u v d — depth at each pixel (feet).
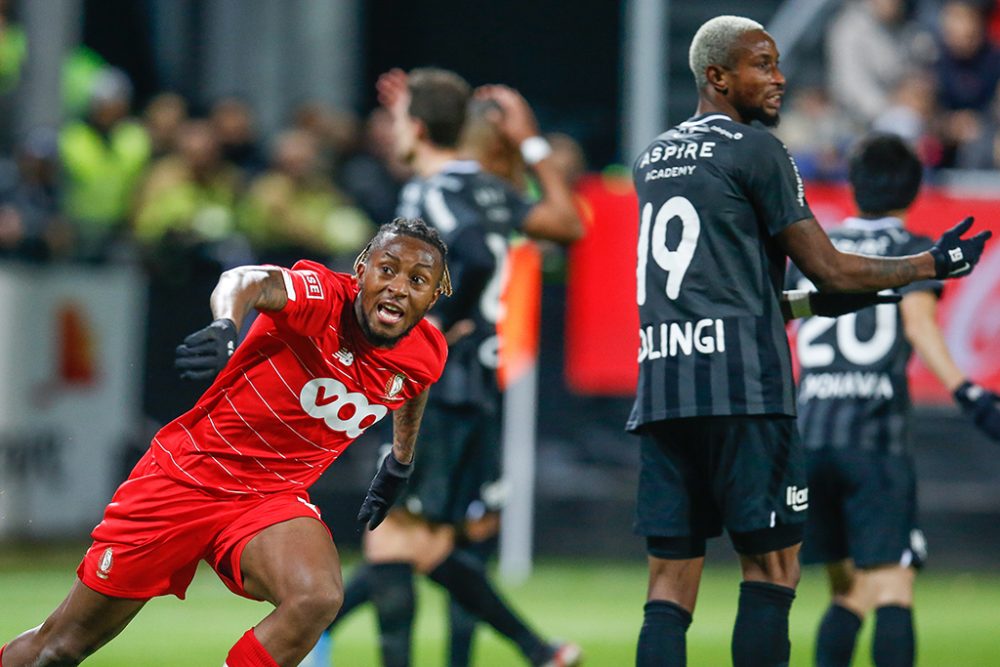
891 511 62.28
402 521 67.15
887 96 143.95
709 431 50.31
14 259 122.62
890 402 62.90
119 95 136.87
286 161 132.05
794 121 140.26
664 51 143.33
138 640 86.02
